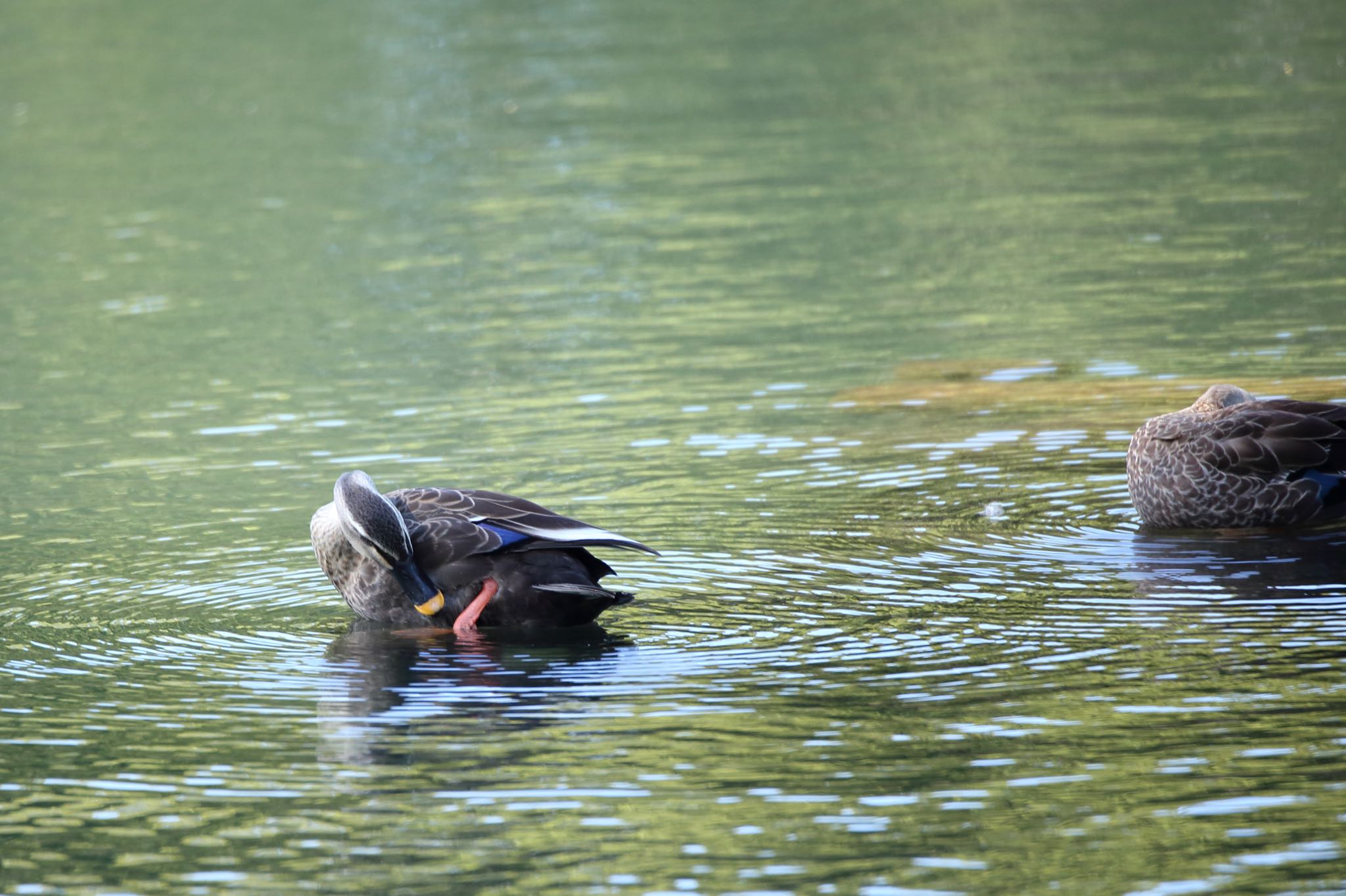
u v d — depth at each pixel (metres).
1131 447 12.96
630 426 16.36
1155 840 7.54
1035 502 13.41
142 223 27.81
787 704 9.36
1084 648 10.03
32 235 27.34
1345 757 8.25
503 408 17.30
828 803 8.05
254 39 41.91
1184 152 28.09
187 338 21.23
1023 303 20.52
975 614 10.80
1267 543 12.08
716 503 13.70
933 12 42.19
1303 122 29.44
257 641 10.97
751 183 28.30
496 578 10.96
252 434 16.84
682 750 8.77
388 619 11.32
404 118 34.00
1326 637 9.98
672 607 11.26
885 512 13.27
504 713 9.44
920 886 7.25
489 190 28.77
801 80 35.94
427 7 44.81
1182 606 10.73
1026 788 8.11
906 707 9.21
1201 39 37.44
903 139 30.62
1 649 10.88
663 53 39.28
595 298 22.20
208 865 7.72
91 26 43.81
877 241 24.30
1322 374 16.52
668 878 7.42
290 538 13.34
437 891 7.39
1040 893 7.14
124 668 10.45
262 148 32.38
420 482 14.76
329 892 7.43
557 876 7.48
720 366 18.61
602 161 30.36
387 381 18.69
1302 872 7.21
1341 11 39.16
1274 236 22.66
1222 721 8.77
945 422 15.91
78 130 34.44
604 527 13.13
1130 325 19.12
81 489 15.13
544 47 40.19
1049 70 35.53
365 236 26.31
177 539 13.43
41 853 7.89
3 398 18.89
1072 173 27.48
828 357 18.75
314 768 8.74
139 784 8.62
